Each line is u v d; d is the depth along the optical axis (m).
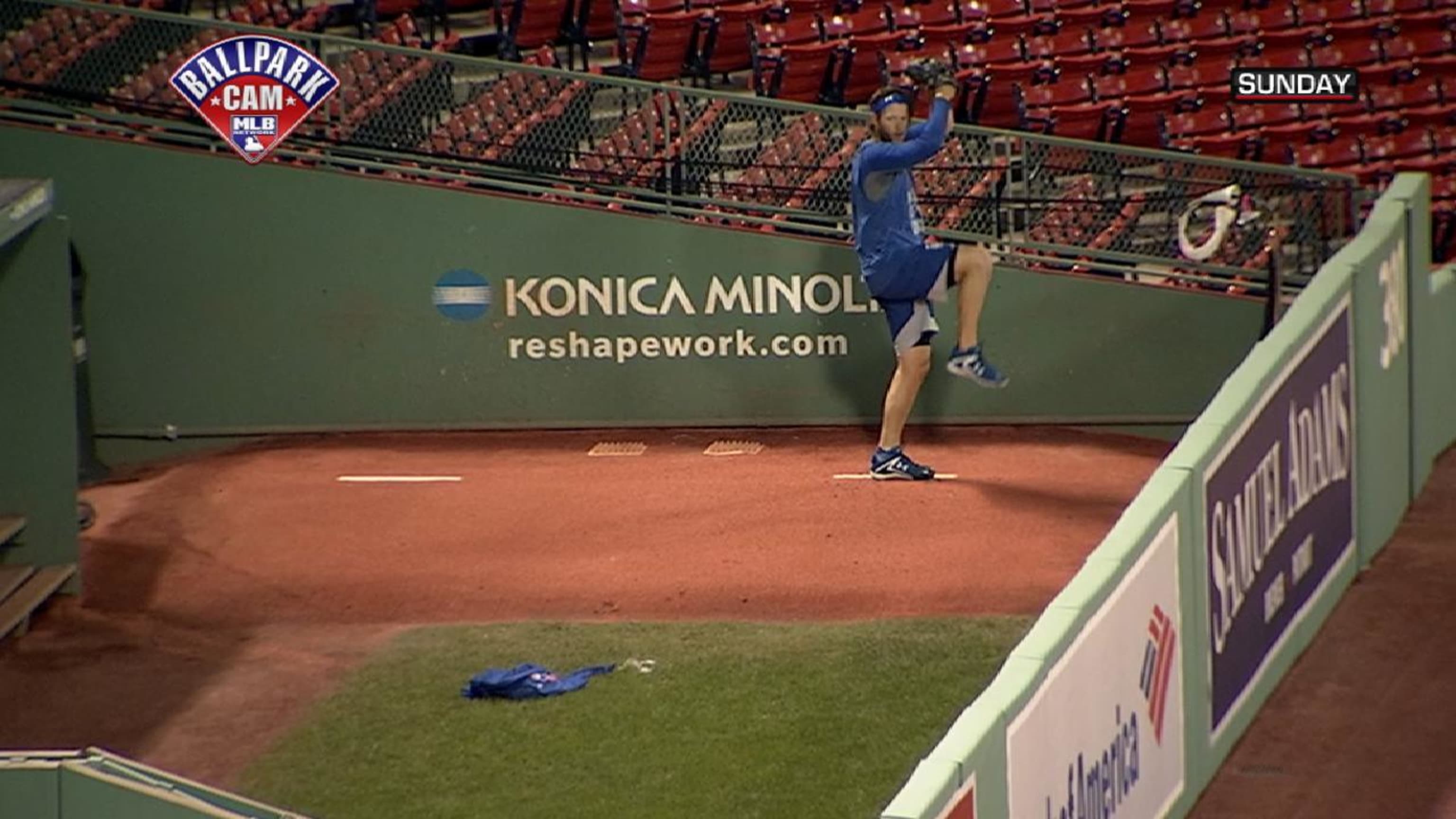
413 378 58.12
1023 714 26.44
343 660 42.31
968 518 49.06
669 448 56.44
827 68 70.19
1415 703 38.25
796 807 34.84
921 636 41.97
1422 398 49.25
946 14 75.12
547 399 58.06
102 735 39.34
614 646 42.16
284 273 57.69
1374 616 42.19
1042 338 56.62
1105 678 30.02
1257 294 56.38
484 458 56.00
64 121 57.69
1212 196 56.00
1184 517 33.53
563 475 54.00
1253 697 37.72
